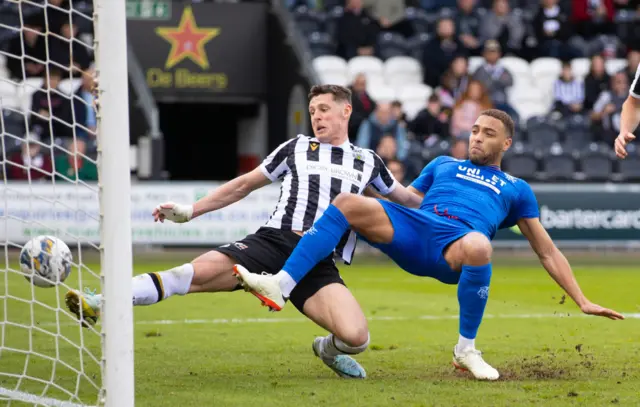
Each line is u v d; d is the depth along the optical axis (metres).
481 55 38.91
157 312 17.84
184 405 9.36
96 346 13.38
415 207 12.52
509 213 11.84
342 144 11.92
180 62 36.34
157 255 29.61
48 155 31.03
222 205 11.77
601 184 32.22
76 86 33.09
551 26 40.28
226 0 36.94
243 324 16.22
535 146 36.84
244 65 36.75
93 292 10.20
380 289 22.53
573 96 38.41
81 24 34.06
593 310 11.27
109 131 8.72
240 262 11.21
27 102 33.56
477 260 10.73
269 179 11.91
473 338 11.11
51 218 29.09
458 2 41.00
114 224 8.69
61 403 9.38
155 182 30.36
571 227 32.03
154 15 36.16
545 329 15.70
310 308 11.12
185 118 41.34
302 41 35.22
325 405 9.35
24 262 10.05
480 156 11.79
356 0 39.25
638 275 26.02
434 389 10.26
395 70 39.50
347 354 11.25
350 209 10.90
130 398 8.73
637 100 12.78
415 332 15.38
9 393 9.91
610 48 41.12
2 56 34.38
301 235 11.45
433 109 35.50
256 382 10.76
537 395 9.88
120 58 8.75
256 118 38.03
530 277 25.28
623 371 11.52
